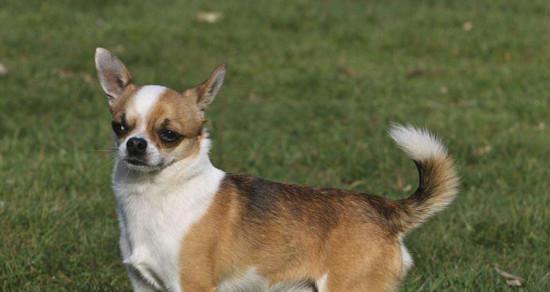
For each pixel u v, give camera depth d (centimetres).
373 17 2098
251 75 1683
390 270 735
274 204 733
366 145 1286
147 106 693
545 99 1555
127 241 728
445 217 1040
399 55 1848
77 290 849
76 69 1662
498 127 1404
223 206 712
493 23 2052
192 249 697
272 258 727
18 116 1384
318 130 1380
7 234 943
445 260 938
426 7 2227
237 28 1994
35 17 1934
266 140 1309
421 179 761
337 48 1883
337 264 726
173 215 698
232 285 727
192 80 1623
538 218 1016
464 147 1280
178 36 1886
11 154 1207
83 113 1427
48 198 1037
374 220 739
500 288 861
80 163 1152
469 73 1720
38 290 839
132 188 704
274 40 1923
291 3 2202
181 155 695
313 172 1194
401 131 761
